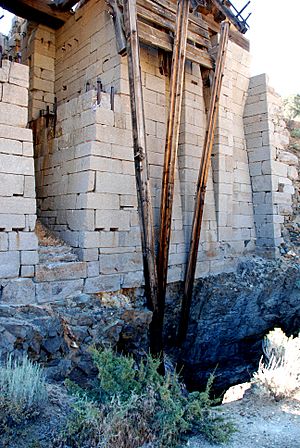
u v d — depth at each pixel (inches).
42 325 240.8
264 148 468.1
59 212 335.0
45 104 432.8
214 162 421.4
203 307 382.9
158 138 366.3
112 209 313.3
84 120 315.0
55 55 444.1
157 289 309.7
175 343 372.8
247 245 458.6
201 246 392.8
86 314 275.1
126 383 172.2
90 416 149.3
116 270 312.7
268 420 190.9
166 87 380.8
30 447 143.7
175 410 163.5
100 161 306.8
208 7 412.2
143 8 333.7
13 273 254.8
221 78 369.1
